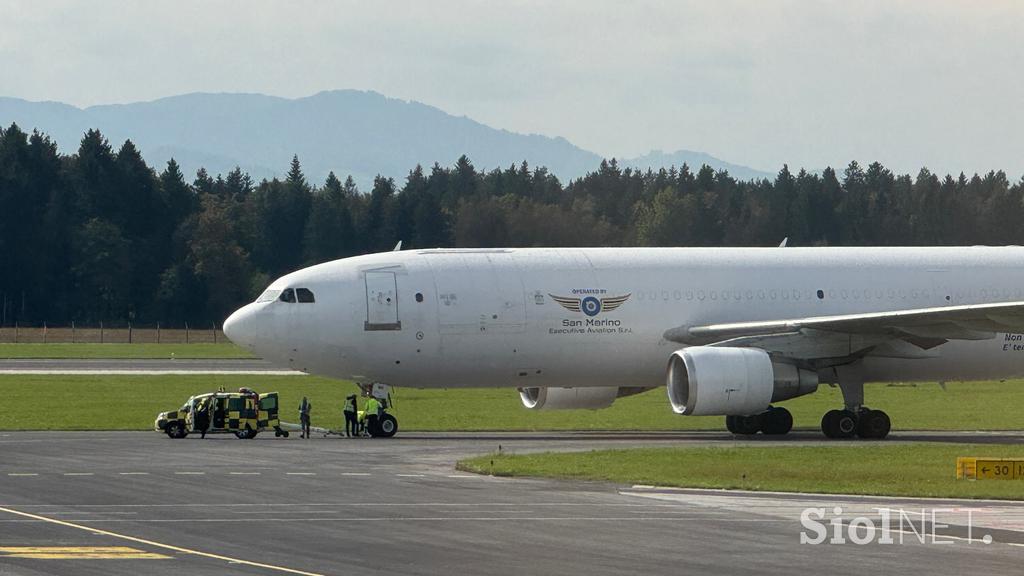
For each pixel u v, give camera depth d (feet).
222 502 346.54
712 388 546.67
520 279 579.07
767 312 595.88
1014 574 256.52
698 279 595.06
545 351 577.43
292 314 564.30
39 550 272.31
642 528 306.14
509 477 404.57
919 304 608.60
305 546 280.31
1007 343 606.55
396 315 564.71
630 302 585.22
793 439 572.10
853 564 265.13
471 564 261.85
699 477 400.67
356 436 577.02
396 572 253.44
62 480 392.68
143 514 324.60
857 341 575.38
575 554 273.13
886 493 366.02
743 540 290.97
